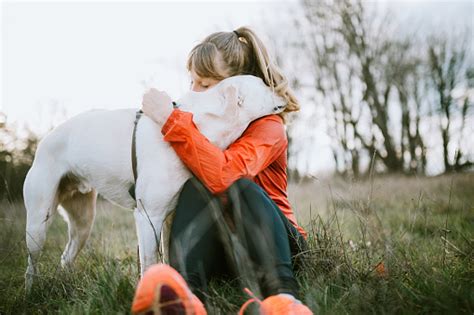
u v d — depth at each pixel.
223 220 2.01
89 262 2.98
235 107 2.26
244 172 2.14
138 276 2.40
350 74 24.95
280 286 1.86
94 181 2.54
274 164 2.45
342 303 1.99
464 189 5.81
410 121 23.77
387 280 2.16
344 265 2.31
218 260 2.12
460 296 1.95
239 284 2.08
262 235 1.93
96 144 2.48
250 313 1.83
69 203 3.04
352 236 3.50
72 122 2.68
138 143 2.32
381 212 5.05
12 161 6.04
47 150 2.72
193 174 2.22
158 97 2.25
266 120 2.37
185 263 1.99
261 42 2.60
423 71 23.56
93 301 2.12
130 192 2.40
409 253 2.71
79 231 3.08
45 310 2.32
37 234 2.70
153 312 1.51
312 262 2.27
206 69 2.49
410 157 23.42
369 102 24.77
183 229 2.06
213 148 2.12
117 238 3.94
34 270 2.68
